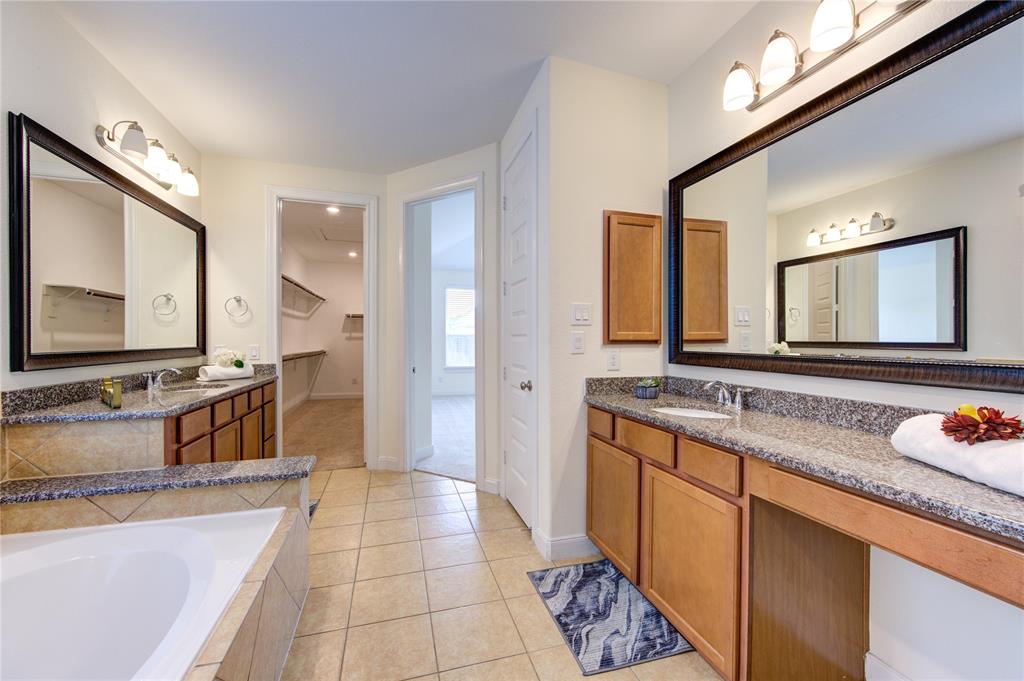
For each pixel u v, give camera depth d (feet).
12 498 4.56
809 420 4.72
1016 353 3.07
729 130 5.81
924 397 3.69
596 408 6.25
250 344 9.73
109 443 5.31
